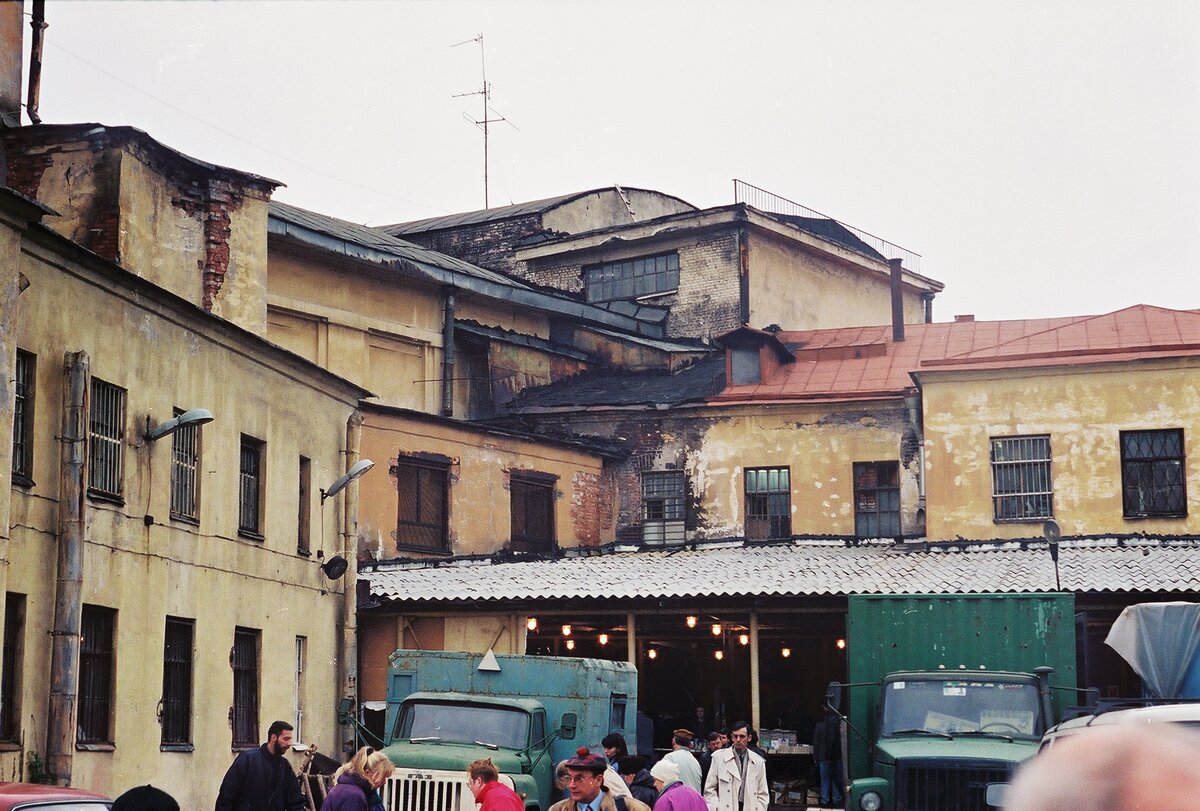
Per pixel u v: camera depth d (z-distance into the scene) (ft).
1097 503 110.93
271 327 115.96
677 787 45.91
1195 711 31.04
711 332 146.41
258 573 79.71
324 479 89.51
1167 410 110.63
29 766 57.11
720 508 128.77
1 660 54.44
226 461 76.43
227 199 92.02
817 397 126.93
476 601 93.66
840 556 107.86
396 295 126.52
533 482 124.77
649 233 149.48
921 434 124.26
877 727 61.67
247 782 47.42
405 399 127.03
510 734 63.10
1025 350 115.55
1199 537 104.01
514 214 157.89
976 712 60.80
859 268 162.91
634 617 94.02
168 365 70.49
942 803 56.08
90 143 84.02
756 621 93.04
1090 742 7.48
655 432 131.75
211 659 73.67
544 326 143.43
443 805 59.67
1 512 54.95
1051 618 67.15
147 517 67.46
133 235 84.79
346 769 45.09
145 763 66.28
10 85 64.34
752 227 147.02
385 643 96.84
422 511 114.01
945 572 96.17
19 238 56.65
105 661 63.98
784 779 93.45
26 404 59.00
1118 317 122.72
